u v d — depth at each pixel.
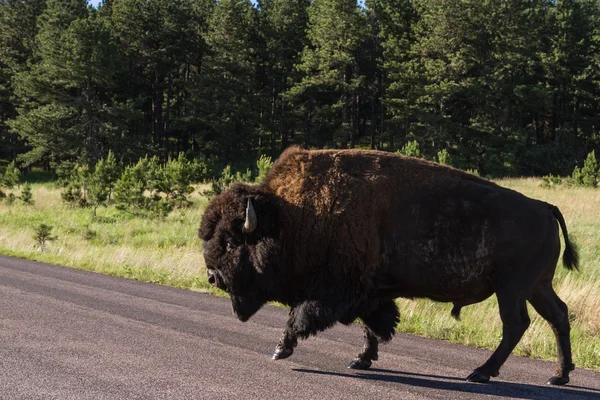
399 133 112.69
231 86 111.69
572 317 16.17
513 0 101.88
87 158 96.88
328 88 118.31
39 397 8.52
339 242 11.04
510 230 10.91
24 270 22.67
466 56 103.75
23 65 119.56
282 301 11.86
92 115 100.44
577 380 11.07
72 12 112.81
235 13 114.12
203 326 14.05
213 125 109.88
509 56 104.00
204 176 66.62
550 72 117.56
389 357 12.15
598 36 120.31
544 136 132.88
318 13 111.88
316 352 12.29
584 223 35.22
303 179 11.55
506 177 90.38
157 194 46.31
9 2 134.38
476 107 104.25
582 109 122.25
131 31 117.19
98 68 96.44
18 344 11.42
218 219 11.78
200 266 23.58
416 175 11.41
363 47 118.06
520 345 13.20
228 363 10.84
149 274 22.44
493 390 10.07
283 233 11.38
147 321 14.27
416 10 118.88
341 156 11.71
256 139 119.81
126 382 9.36
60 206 52.19
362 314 11.29
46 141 97.94
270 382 9.80
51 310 14.98
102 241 33.50
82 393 8.74
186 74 129.75
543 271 11.09
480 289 11.29
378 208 11.21
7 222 42.22
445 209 11.09
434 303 17.42
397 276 11.28
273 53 123.06
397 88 104.38
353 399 9.12
